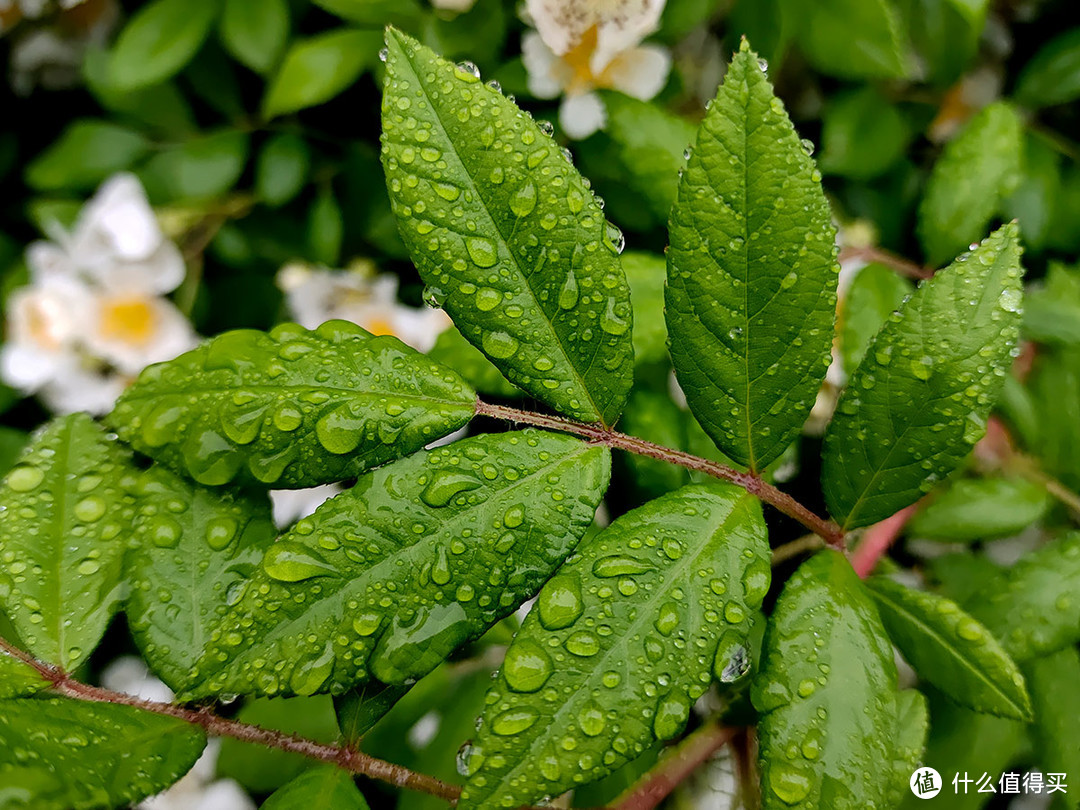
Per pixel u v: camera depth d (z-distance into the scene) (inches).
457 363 5.2
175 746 4.0
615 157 6.5
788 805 3.8
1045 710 5.2
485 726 3.7
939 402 4.1
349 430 4.1
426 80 4.0
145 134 8.9
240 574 4.2
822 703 3.9
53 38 9.3
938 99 7.5
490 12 7.0
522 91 7.0
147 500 4.3
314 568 3.9
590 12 6.6
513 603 3.9
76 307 8.1
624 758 3.7
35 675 4.1
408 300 8.4
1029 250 7.1
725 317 4.1
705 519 4.0
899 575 5.8
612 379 4.2
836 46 6.7
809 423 6.3
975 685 4.2
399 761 5.9
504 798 3.6
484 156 4.0
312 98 7.1
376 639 3.9
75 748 3.8
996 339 4.1
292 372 4.1
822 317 4.1
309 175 8.3
